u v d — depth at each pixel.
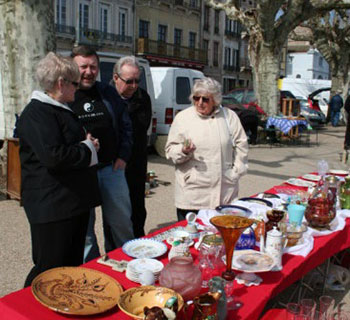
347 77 23.94
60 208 2.50
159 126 10.18
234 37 42.72
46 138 2.35
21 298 1.91
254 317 1.97
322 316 2.27
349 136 10.41
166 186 7.38
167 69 10.05
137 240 2.61
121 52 29.48
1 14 6.25
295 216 2.99
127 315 1.80
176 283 1.90
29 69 6.30
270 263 2.29
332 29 23.20
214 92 3.46
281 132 14.34
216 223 2.10
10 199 6.11
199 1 36.47
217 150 3.52
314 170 9.42
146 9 31.09
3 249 4.36
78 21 24.64
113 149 3.30
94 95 3.22
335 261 3.94
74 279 2.04
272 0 13.76
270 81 15.34
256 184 7.87
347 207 3.59
